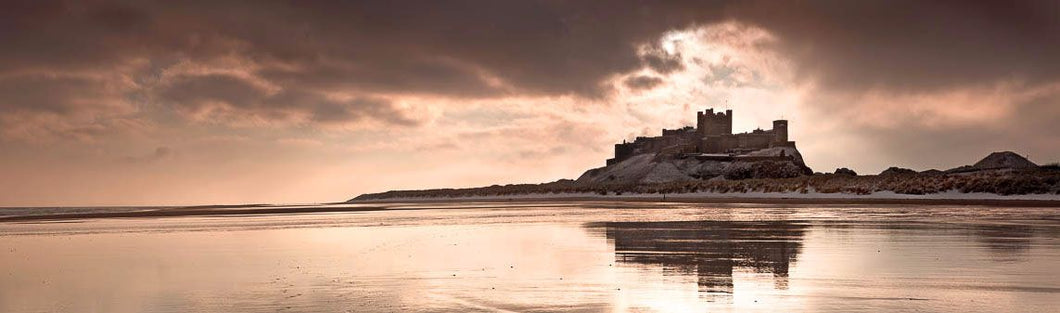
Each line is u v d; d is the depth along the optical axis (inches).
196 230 1747.0
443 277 808.9
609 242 1221.1
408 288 734.5
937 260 912.9
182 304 663.8
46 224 2176.4
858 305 620.1
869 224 1606.8
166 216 2876.5
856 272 814.5
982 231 1362.0
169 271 898.1
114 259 1050.7
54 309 650.8
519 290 717.3
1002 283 723.4
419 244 1227.9
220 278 826.8
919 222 1662.2
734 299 660.7
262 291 726.5
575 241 1247.5
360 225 1889.8
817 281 754.2
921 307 605.9
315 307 639.8
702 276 801.6
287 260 1003.9
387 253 1078.4
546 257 999.6
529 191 7746.1
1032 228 1434.5
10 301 690.2
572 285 746.8
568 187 7278.5
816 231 1414.9
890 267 852.6
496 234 1443.2
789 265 886.4
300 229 1734.7
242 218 2544.3
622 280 778.8
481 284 755.4
